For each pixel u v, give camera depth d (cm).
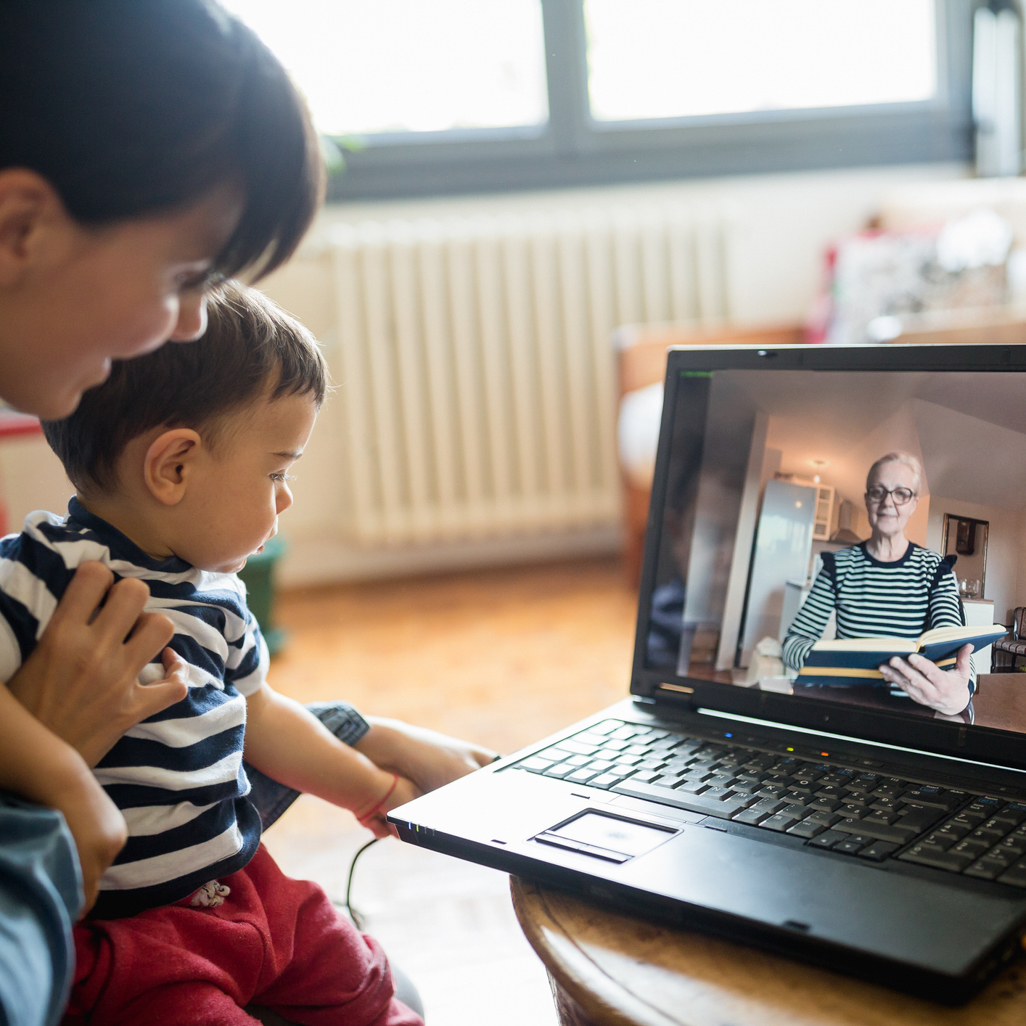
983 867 50
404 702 211
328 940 70
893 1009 43
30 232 42
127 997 58
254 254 49
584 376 298
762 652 72
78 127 41
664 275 298
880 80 314
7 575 58
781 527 72
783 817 56
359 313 285
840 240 281
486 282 287
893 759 64
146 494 62
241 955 64
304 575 307
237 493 64
